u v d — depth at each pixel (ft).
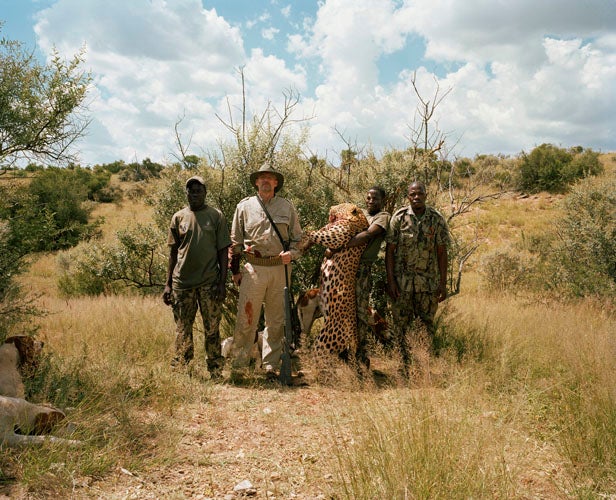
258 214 17.97
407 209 18.62
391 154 23.44
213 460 11.22
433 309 18.76
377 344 17.76
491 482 9.18
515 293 38.37
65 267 46.83
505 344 18.56
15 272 15.52
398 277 18.71
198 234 17.22
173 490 9.74
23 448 10.32
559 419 12.59
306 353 18.33
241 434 12.83
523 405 13.30
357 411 12.43
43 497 8.97
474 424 10.84
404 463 9.42
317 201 23.48
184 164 23.47
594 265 34.68
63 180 68.18
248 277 17.98
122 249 27.55
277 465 11.00
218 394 15.97
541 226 64.28
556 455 11.31
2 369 12.89
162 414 13.65
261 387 16.94
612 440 11.16
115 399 13.47
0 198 15.89
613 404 12.24
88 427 11.59
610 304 29.91
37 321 23.31
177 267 17.47
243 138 22.36
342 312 17.85
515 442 10.94
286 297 17.42
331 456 10.97
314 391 16.47
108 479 9.90
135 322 23.25
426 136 22.85
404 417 11.25
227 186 22.43
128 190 118.52
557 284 36.63
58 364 15.51
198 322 23.31
